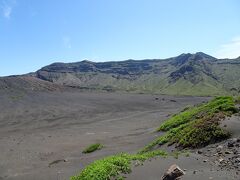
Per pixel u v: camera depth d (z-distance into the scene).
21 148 45.81
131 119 75.69
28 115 86.81
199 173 14.57
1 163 36.75
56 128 67.25
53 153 40.28
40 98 117.00
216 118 23.25
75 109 98.31
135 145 32.78
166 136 25.91
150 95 153.88
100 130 59.25
